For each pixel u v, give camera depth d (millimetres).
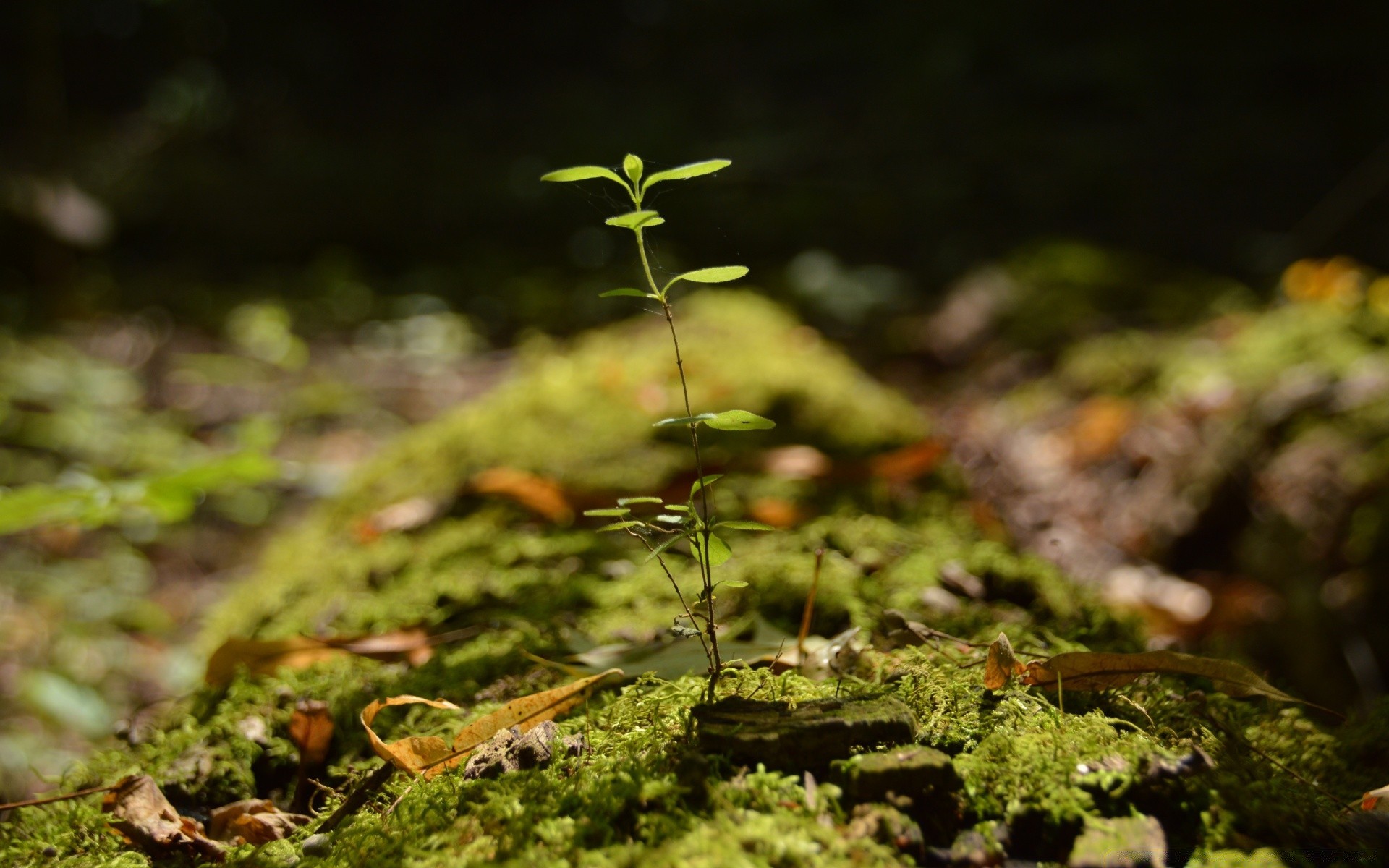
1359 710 2820
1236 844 1039
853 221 9266
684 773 1070
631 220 1068
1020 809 1062
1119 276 6438
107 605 3537
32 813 1394
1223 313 5762
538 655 1693
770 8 15930
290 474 2896
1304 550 3314
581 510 2336
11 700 2805
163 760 1484
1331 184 9453
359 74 15367
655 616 1825
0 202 7113
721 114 13664
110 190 10359
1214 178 9938
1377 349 4125
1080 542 3686
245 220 10008
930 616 1797
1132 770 1104
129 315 7312
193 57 14539
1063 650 1641
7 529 2418
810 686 1352
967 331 6023
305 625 1992
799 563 1967
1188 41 13359
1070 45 14039
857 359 6078
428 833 1106
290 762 1495
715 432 2857
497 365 6363
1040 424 4664
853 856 973
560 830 1036
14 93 12891
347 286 8148
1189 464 3883
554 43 16156
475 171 11797
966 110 12508
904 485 2598
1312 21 13297
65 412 4883
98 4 14742
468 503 2512
